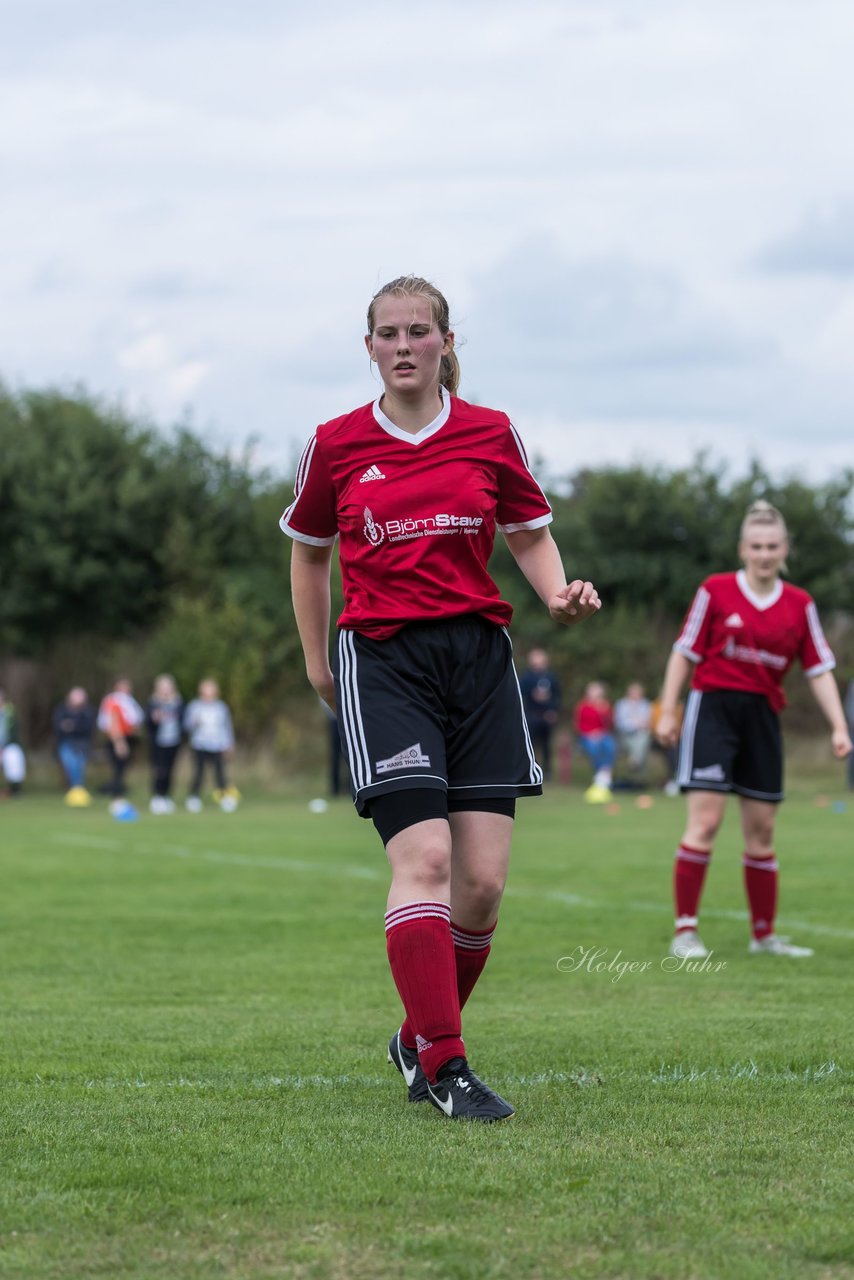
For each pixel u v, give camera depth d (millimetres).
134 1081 13320
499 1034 15703
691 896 22719
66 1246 8469
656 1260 8148
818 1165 10094
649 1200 9227
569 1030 15953
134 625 97000
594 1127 11227
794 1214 8969
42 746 95375
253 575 96375
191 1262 8211
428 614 11875
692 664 23078
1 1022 16828
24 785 89188
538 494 12531
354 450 12172
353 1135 10969
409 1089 12438
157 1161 10211
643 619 98312
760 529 22375
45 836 51219
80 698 76688
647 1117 11570
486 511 12062
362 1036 15734
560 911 28188
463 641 11938
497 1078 13258
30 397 103062
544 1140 10766
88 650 95625
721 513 101062
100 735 93688
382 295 12031
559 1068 13742
